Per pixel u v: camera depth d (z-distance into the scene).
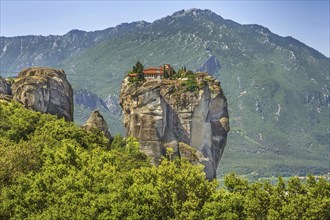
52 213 69.38
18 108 121.38
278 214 70.25
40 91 133.38
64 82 146.25
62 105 140.00
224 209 72.00
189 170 77.69
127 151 128.38
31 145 88.81
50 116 120.62
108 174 79.56
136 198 72.25
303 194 75.56
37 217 68.88
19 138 104.38
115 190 74.88
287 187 76.88
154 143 151.38
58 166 80.50
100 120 138.88
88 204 71.75
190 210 72.25
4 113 113.81
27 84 132.38
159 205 72.56
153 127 152.75
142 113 154.00
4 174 78.62
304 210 71.38
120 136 137.12
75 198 72.25
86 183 76.25
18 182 76.69
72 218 69.19
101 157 91.81
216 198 74.56
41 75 140.25
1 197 74.69
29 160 83.62
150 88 154.88
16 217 71.00
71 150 88.38
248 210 72.56
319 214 70.56
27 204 73.12
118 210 69.69
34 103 131.38
